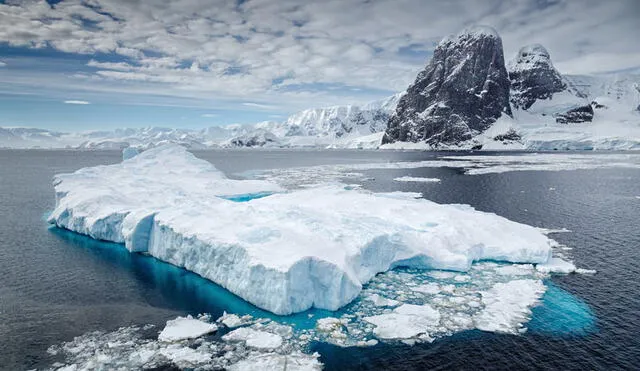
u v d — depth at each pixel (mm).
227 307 25969
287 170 124562
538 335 22047
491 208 56094
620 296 26812
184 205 37625
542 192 70250
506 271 31672
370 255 30688
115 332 22672
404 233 34531
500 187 77250
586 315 24219
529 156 180250
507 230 37469
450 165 135000
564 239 40312
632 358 19797
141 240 36625
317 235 29422
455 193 69812
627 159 150875
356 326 23266
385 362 19719
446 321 23656
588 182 83438
